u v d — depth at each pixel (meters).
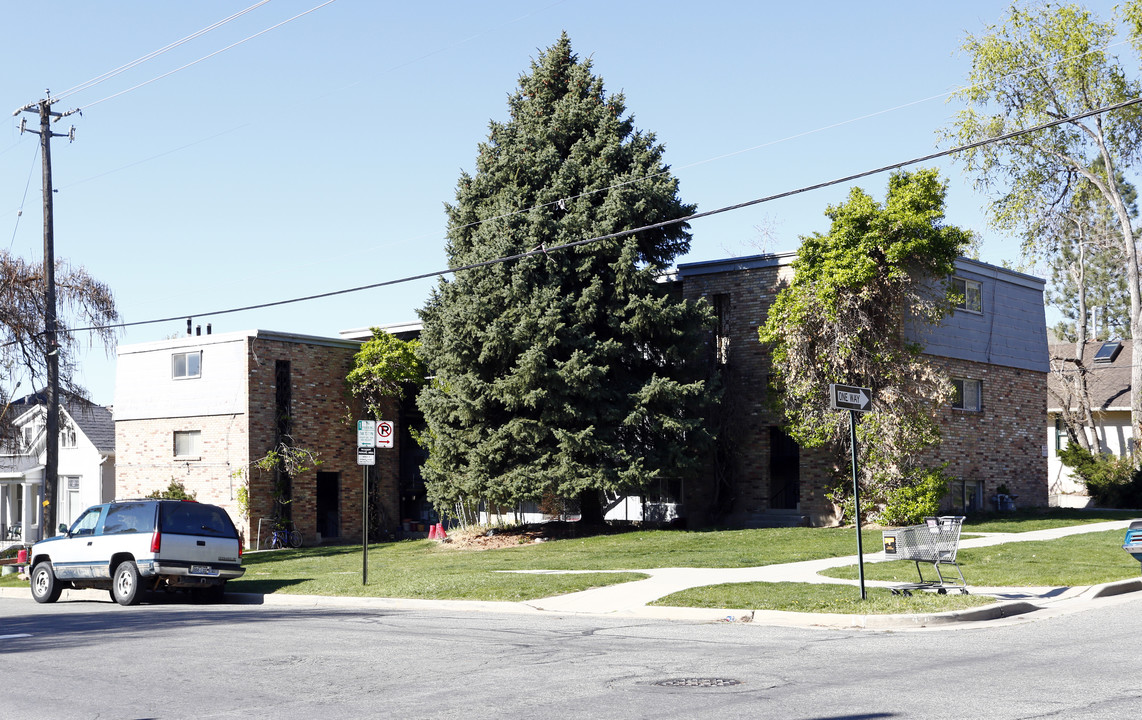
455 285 29.66
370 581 19.78
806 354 27.69
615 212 28.48
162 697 9.12
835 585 15.78
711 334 31.39
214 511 19.83
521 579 18.47
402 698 8.79
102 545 19.58
